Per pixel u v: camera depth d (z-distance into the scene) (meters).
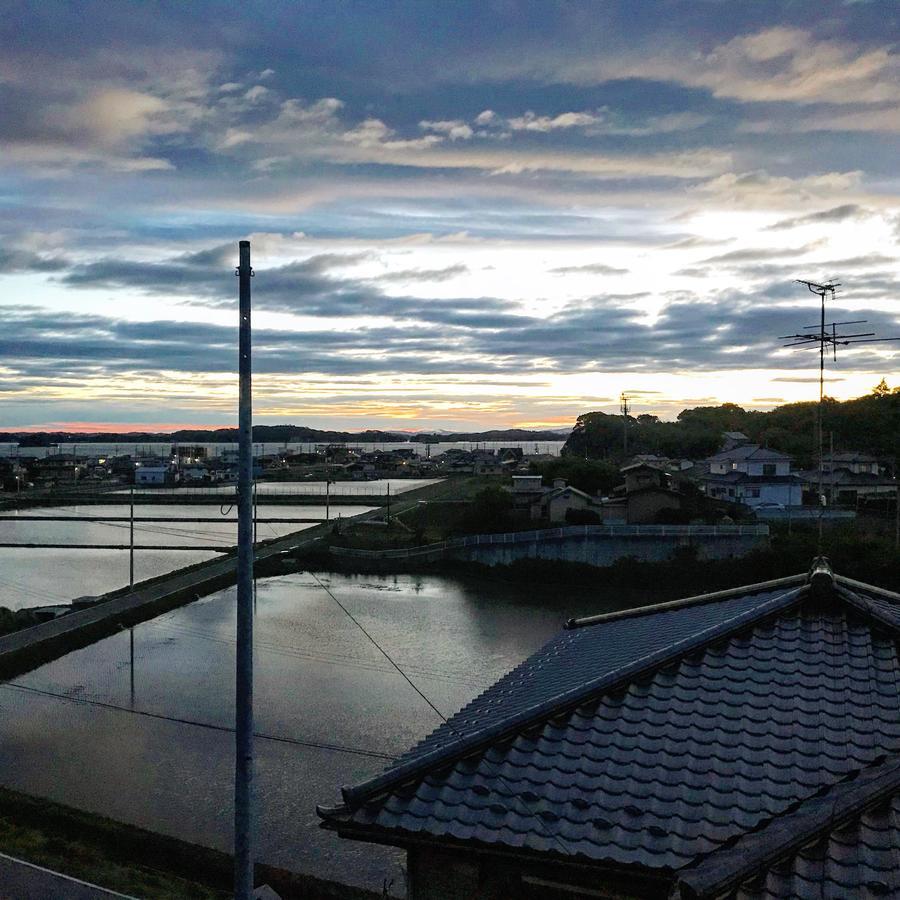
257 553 59.28
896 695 6.98
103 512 92.00
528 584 51.38
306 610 44.12
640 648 9.27
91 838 17.53
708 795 6.41
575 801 6.55
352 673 31.64
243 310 7.86
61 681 30.78
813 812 5.68
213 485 139.75
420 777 7.10
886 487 63.78
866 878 5.07
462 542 56.47
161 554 65.50
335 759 22.84
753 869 5.31
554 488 65.56
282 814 19.55
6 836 16.86
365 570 56.88
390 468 169.75
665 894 5.99
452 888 6.75
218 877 16.22
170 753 23.41
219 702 28.14
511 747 7.21
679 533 50.28
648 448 112.25
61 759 23.02
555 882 6.43
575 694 7.55
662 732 7.07
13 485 119.25
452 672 31.88
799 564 44.16
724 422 119.06
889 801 5.63
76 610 41.38
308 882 15.66
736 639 7.96
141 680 30.84
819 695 7.14
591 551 51.78
